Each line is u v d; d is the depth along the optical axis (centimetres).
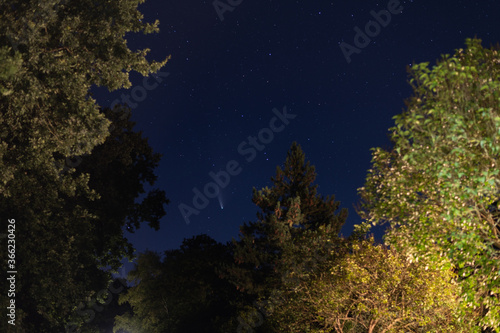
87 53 1870
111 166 3381
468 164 1164
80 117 1830
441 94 1176
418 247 1315
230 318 3525
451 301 1719
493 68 1225
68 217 2609
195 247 4325
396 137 1261
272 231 3506
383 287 1828
